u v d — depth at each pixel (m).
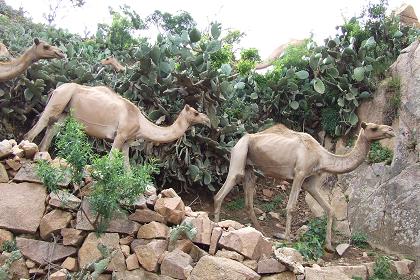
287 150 7.56
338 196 9.02
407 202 7.90
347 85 9.93
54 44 10.72
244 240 5.84
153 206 6.04
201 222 5.99
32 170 6.05
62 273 5.61
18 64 7.18
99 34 11.84
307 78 10.55
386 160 8.70
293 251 6.30
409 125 8.58
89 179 5.92
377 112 9.55
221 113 9.31
